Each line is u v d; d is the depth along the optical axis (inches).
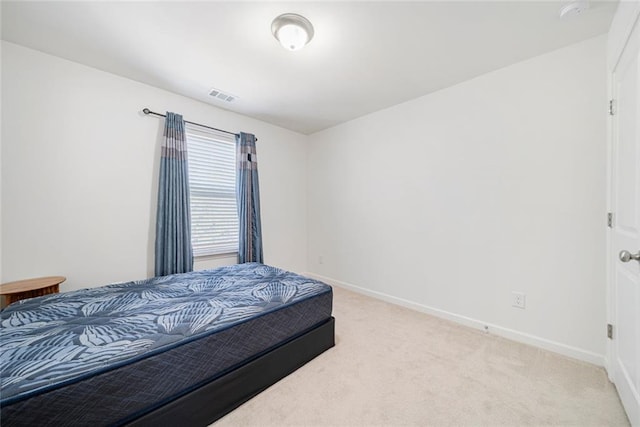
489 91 84.7
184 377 46.6
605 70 65.0
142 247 95.3
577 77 68.9
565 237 71.4
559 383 59.9
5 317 53.2
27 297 69.1
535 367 66.1
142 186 95.0
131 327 49.2
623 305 53.8
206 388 48.7
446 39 68.6
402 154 110.3
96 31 66.8
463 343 78.6
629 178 51.2
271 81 92.5
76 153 82.0
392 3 56.3
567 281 71.2
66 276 80.6
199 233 112.2
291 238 150.3
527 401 54.5
